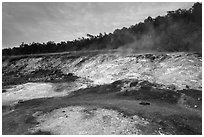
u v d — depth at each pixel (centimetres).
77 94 2178
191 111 1449
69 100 1928
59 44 7175
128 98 1791
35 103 1948
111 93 2006
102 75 2859
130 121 1231
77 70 3603
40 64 4866
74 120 1298
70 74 3425
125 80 2203
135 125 1179
